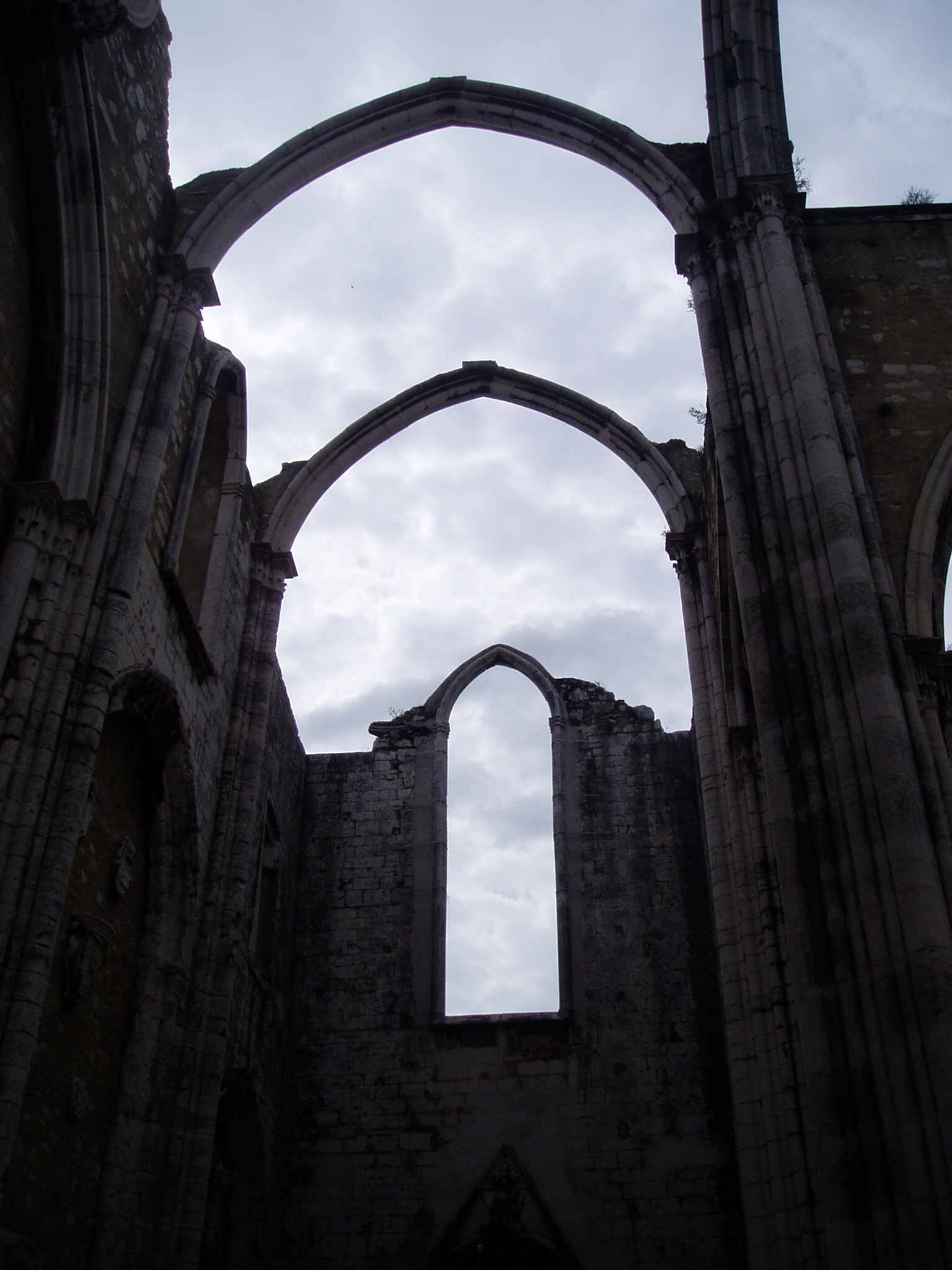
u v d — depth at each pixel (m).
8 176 12.86
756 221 14.32
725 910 16.66
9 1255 10.56
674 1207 18.73
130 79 15.13
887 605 11.20
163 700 14.87
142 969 14.61
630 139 16.98
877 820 10.00
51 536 12.27
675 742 23.06
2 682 11.40
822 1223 13.46
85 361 13.34
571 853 22.12
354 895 22.22
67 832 11.30
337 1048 20.70
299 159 17.78
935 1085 8.82
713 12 16.34
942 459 12.79
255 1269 18.08
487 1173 19.28
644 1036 20.22
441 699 24.14
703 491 20.08
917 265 14.48
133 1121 13.81
